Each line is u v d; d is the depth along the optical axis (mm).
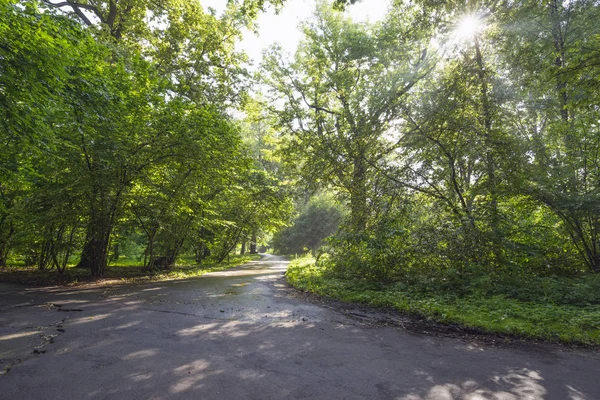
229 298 9750
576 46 10039
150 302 8867
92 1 19125
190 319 7098
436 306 7930
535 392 3873
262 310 8195
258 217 27172
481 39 13258
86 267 18766
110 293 10266
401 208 12289
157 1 18375
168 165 15062
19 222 13336
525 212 12414
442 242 10773
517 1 12945
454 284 9898
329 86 22531
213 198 21484
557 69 9914
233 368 4414
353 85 22703
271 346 5375
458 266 10477
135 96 12969
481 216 10938
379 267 11734
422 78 17750
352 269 12508
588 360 4980
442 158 12109
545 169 11820
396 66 21484
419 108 12266
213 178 16250
